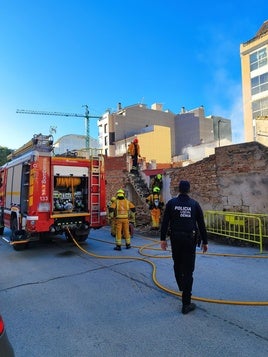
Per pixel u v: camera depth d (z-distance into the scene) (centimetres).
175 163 4234
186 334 380
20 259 837
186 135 7406
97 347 358
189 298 443
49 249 964
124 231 945
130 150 1822
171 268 689
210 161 1171
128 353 343
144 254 845
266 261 735
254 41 4416
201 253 833
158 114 7538
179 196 479
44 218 897
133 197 1753
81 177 996
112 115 7275
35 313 461
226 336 371
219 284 563
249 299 486
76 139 6206
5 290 573
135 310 460
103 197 1030
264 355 329
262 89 4331
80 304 492
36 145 910
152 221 1312
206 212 1112
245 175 1046
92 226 998
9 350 227
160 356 334
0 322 232
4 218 1153
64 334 392
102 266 728
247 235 962
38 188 891
